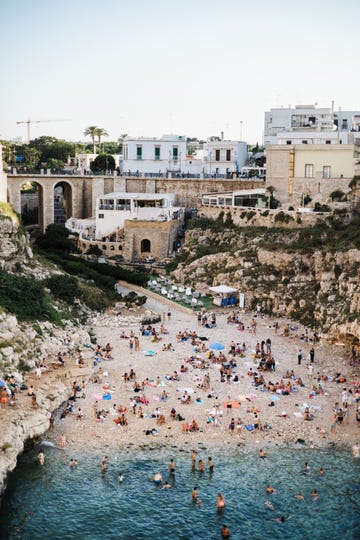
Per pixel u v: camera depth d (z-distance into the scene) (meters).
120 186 135.62
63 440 52.97
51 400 58.44
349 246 90.19
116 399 61.59
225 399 62.44
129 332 82.31
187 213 131.50
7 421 52.16
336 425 57.97
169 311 92.94
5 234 88.19
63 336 74.44
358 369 70.69
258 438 55.44
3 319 67.00
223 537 43.03
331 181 114.00
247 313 92.50
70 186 138.50
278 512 45.81
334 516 45.50
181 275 107.06
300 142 139.62
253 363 71.94
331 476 50.19
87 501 46.47
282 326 86.19
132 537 42.91
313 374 69.25
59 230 123.81
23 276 86.44
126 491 47.69
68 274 97.94
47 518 44.50
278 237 103.06
